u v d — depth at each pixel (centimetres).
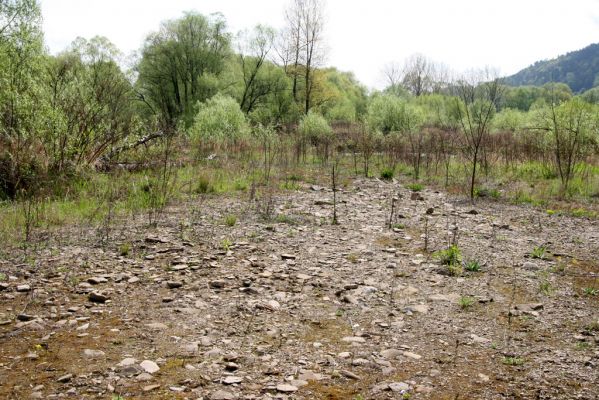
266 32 5066
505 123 3884
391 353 416
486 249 766
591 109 1991
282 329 461
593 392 359
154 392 343
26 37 1263
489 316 506
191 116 4369
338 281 602
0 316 461
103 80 1744
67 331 436
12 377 355
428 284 600
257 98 5262
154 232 804
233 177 1492
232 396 340
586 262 705
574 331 470
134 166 1472
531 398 351
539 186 1416
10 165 1070
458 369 393
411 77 9288
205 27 4906
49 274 580
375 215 1030
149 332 441
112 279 575
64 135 1202
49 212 904
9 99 1140
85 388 344
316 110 5544
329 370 385
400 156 2095
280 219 940
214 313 491
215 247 730
